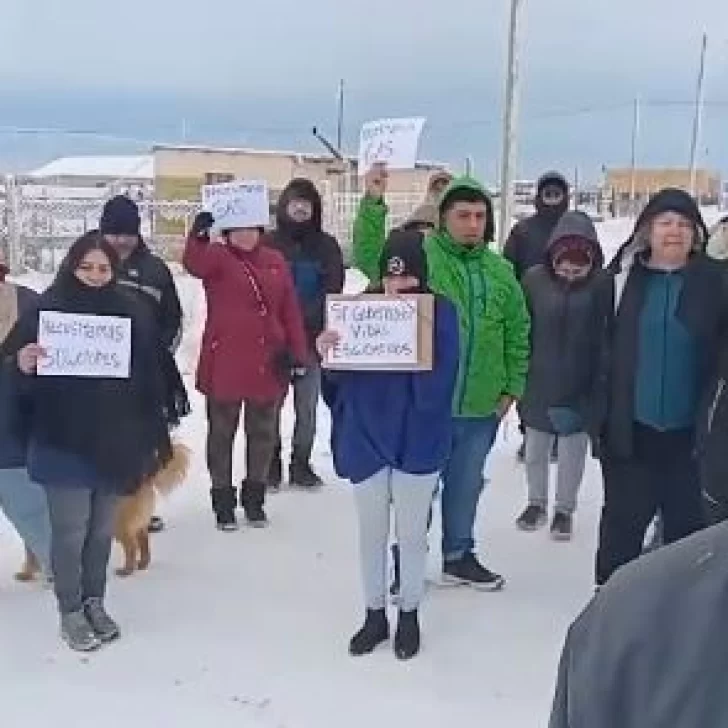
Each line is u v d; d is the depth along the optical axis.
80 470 4.45
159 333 4.96
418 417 4.38
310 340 6.74
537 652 4.66
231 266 6.01
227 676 4.41
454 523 5.33
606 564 4.84
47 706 4.17
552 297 5.86
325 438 8.33
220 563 5.67
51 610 5.05
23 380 4.50
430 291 4.41
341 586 5.39
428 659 4.56
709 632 1.12
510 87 10.96
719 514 4.11
